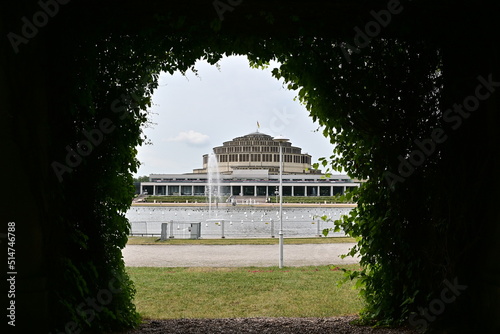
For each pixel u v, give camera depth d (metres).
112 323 7.25
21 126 5.29
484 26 6.16
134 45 6.65
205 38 6.71
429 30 6.64
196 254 21.16
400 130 7.11
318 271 15.94
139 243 25.44
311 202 117.50
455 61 6.68
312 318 8.76
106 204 7.20
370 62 7.07
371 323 7.64
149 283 13.44
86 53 6.23
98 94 6.83
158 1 5.96
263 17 6.38
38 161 5.46
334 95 7.14
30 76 5.41
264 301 10.94
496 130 6.06
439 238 6.88
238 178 150.75
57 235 5.89
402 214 7.23
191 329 7.50
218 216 61.00
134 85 7.00
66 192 6.45
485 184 6.34
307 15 6.36
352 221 7.84
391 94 7.09
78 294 6.48
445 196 6.77
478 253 6.45
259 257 20.08
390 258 7.50
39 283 5.49
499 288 5.82
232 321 8.30
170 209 84.25
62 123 6.06
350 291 12.25
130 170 7.54
